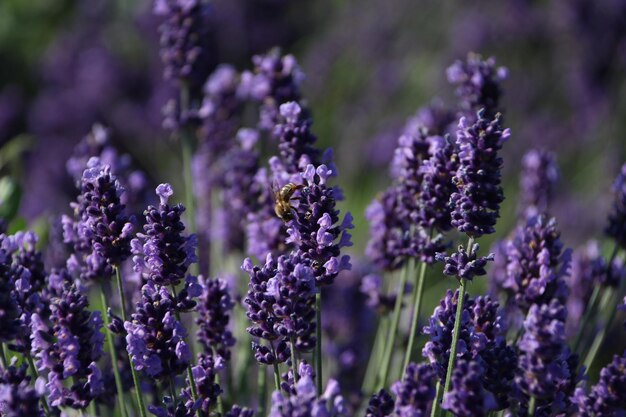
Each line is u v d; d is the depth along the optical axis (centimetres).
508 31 196
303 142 94
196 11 108
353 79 202
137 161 191
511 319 99
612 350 117
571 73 188
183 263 88
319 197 88
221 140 113
